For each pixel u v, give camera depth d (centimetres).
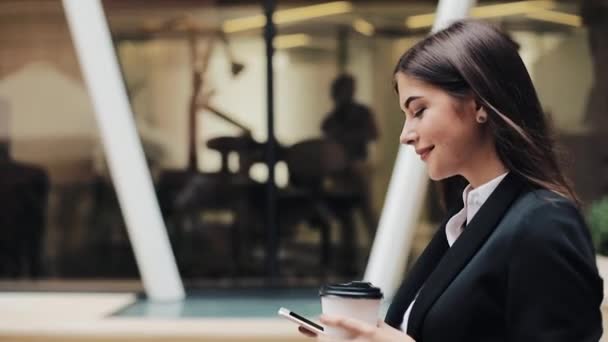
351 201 780
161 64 788
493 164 179
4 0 788
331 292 180
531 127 172
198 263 787
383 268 624
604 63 754
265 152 781
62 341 510
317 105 776
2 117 794
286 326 511
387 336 166
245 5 779
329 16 773
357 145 777
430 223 759
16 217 799
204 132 788
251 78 782
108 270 793
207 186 788
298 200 782
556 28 759
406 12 768
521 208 168
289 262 782
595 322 159
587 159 755
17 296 696
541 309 157
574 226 163
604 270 407
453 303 168
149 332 504
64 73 790
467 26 177
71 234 797
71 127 794
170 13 785
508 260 163
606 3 752
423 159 183
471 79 169
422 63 175
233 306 648
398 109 773
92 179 793
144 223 655
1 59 792
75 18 613
